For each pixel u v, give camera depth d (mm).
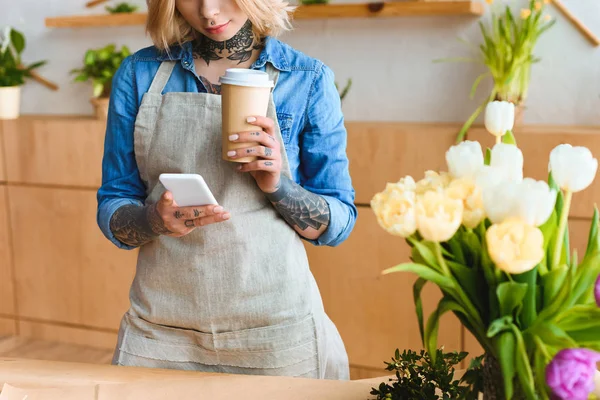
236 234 1385
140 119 1423
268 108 1397
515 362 770
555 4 2584
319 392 1116
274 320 1412
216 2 1322
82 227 3178
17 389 1117
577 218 2314
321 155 1467
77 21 3229
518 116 2545
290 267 1421
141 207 1376
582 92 2598
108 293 3209
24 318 3408
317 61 1468
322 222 1415
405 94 2842
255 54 1470
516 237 714
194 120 1385
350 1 2834
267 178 1300
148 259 1447
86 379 1176
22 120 3205
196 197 1167
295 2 2912
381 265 2646
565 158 773
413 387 1008
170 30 1411
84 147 3082
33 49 3510
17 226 3301
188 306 1423
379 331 2699
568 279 773
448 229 738
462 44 2711
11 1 3500
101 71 3113
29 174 3219
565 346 757
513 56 2445
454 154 830
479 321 832
